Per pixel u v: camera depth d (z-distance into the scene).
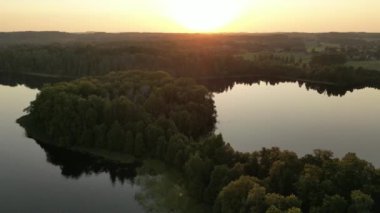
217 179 76.31
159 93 129.12
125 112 112.38
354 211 62.69
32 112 129.38
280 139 126.94
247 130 135.12
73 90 127.25
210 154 85.88
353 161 70.50
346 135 132.88
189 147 92.25
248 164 79.00
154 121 112.94
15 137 121.38
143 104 124.00
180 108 125.50
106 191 87.62
